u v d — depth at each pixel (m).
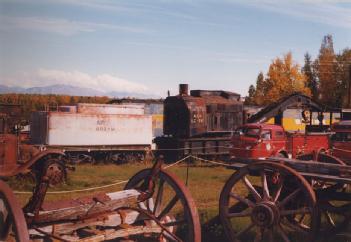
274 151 24.41
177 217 9.62
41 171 6.40
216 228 8.68
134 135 30.88
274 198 7.43
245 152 24.52
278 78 69.06
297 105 31.75
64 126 28.56
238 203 8.16
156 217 6.90
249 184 7.68
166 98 32.75
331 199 7.93
